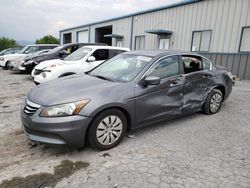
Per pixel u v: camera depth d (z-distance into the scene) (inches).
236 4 454.9
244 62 450.6
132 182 105.5
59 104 121.2
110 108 133.0
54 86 142.9
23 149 136.9
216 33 498.6
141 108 146.4
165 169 116.3
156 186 102.9
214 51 506.9
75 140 123.0
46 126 119.3
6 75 465.1
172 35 613.3
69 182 105.7
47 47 608.1
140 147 140.1
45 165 120.0
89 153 132.3
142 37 729.0
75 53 332.5
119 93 136.4
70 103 121.8
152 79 144.0
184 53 181.2
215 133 164.4
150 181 106.3
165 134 160.7
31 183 105.0
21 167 118.0
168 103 162.7
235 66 467.5
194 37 553.9
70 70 287.4
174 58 171.3
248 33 443.2
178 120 190.2
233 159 127.8
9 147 139.0
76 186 102.7
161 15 641.6
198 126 177.5
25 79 410.6
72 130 120.6
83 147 138.8
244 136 160.2
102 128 131.7
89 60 300.4
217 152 135.6
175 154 132.0
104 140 133.6
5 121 183.3
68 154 131.3
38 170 115.3
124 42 819.4
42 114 121.3
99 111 127.3
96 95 129.1
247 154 134.1
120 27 832.9
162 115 161.0
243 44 453.7
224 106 236.2
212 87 200.1
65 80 155.8
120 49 335.6
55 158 127.2
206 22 517.7
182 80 171.0
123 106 136.6
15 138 151.5
